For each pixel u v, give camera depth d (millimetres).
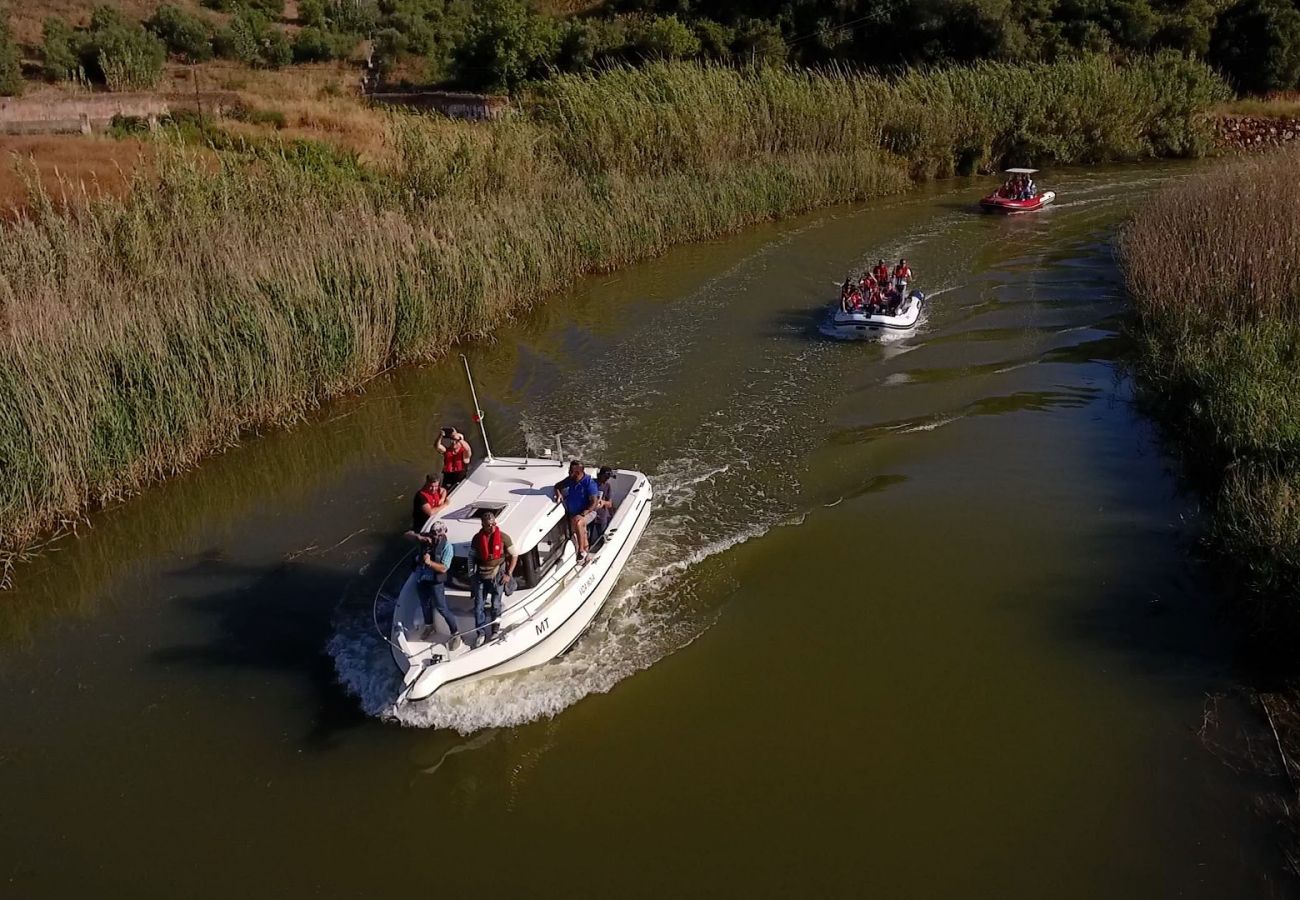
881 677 11664
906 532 14641
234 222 21156
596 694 11609
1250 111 50094
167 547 15156
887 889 8891
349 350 20297
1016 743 10578
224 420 18203
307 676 12133
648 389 19859
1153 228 25266
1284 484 12852
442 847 9531
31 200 21766
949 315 23547
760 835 9523
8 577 14367
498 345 22953
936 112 40250
